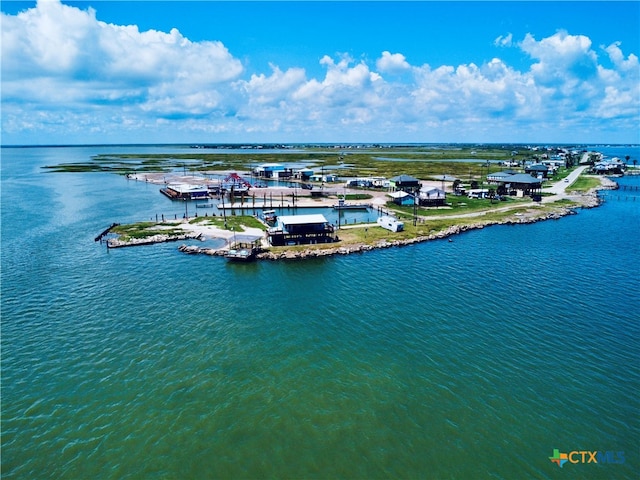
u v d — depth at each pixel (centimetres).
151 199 13775
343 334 4494
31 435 3036
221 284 6019
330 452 2886
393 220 9212
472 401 3400
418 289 5784
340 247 7769
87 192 15238
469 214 10906
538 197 12962
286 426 3123
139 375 3744
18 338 4369
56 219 10412
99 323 4731
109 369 3831
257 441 2981
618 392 3512
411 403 3375
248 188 14588
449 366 3888
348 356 4056
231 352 4131
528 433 3067
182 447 2933
